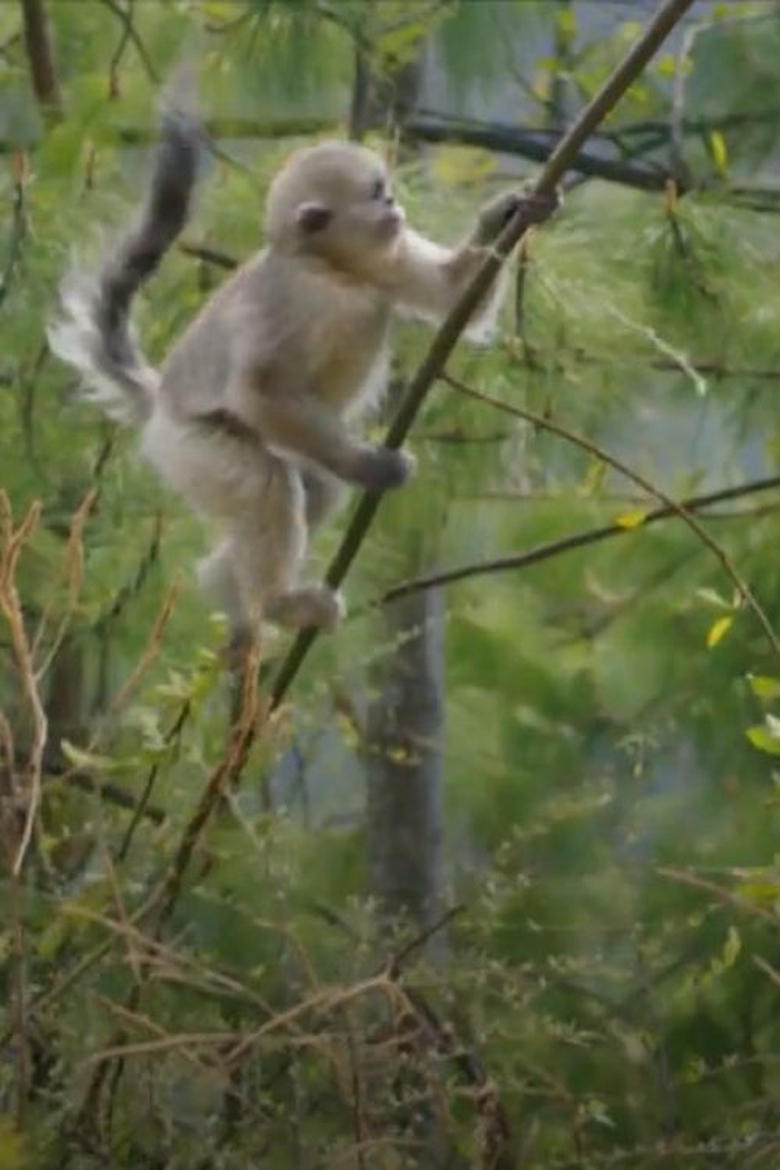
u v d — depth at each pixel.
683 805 14.34
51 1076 9.99
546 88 15.12
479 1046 10.79
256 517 10.15
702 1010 13.05
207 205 12.91
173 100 11.48
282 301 10.12
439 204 12.84
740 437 13.37
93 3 14.48
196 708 9.83
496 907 11.34
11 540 9.09
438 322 10.35
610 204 13.23
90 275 10.82
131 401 10.75
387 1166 9.93
